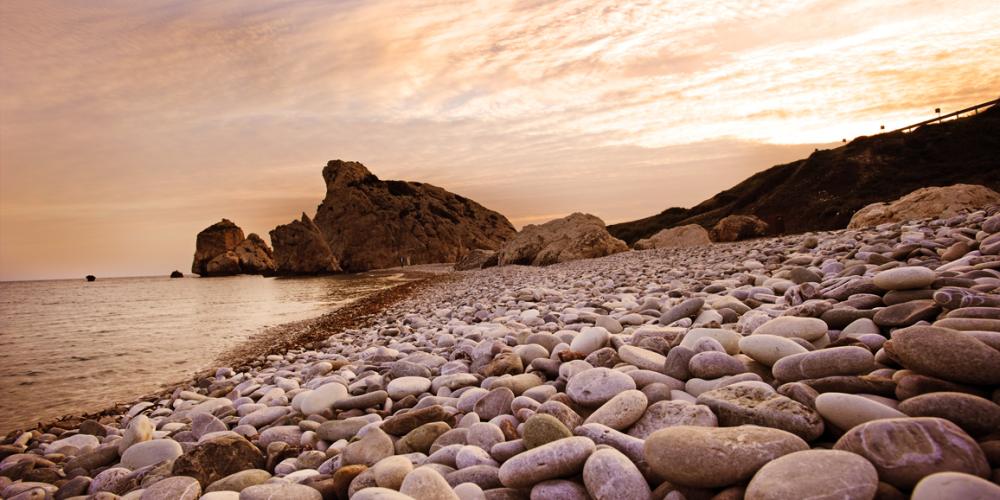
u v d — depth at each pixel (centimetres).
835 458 179
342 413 422
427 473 233
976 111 3834
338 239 8219
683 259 1589
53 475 379
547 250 3080
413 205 8850
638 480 209
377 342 848
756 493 176
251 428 423
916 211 1614
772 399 245
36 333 1622
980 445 186
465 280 2530
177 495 277
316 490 269
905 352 247
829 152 4003
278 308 2138
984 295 331
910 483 175
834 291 464
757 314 436
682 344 380
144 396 742
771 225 3481
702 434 211
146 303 3019
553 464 228
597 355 396
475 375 454
